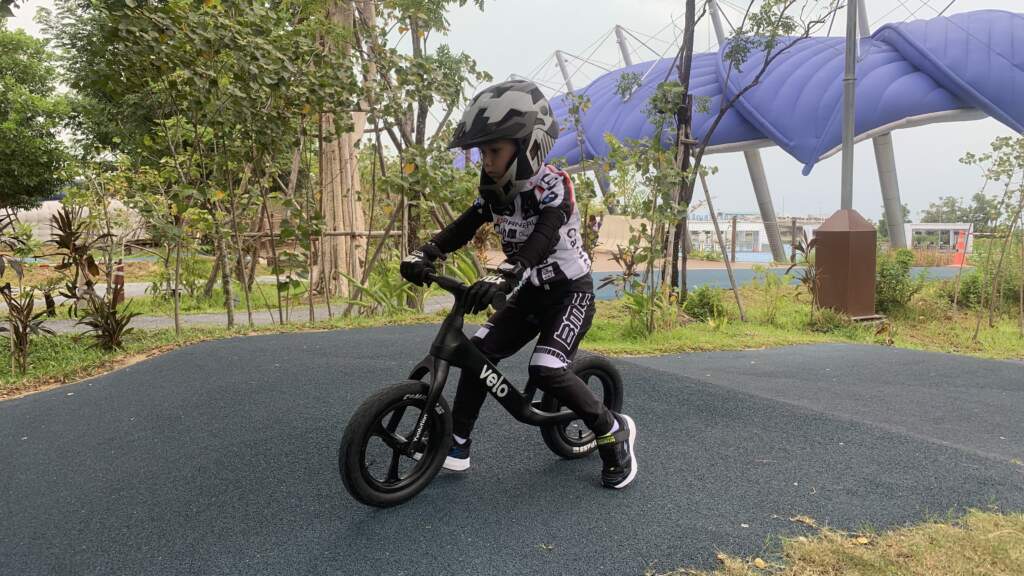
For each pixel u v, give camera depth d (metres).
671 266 10.45
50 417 4.20
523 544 2.52
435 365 2.65
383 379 4.82
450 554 2.45
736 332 8.86
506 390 2.84
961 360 7.14
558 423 3.09
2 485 3.20
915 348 9.05
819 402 5.11
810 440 3.68
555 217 2.56
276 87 6.66
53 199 31.22
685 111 9.60
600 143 26.62
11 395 5.05
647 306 8.09
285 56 6.67
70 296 6.60
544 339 2.78
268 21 6.66
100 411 4.26
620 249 8.36
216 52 6.27
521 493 2.97
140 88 6.38
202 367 5.20
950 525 2.66
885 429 3.85
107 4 6.02
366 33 8.20
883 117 21.70
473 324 7.40
